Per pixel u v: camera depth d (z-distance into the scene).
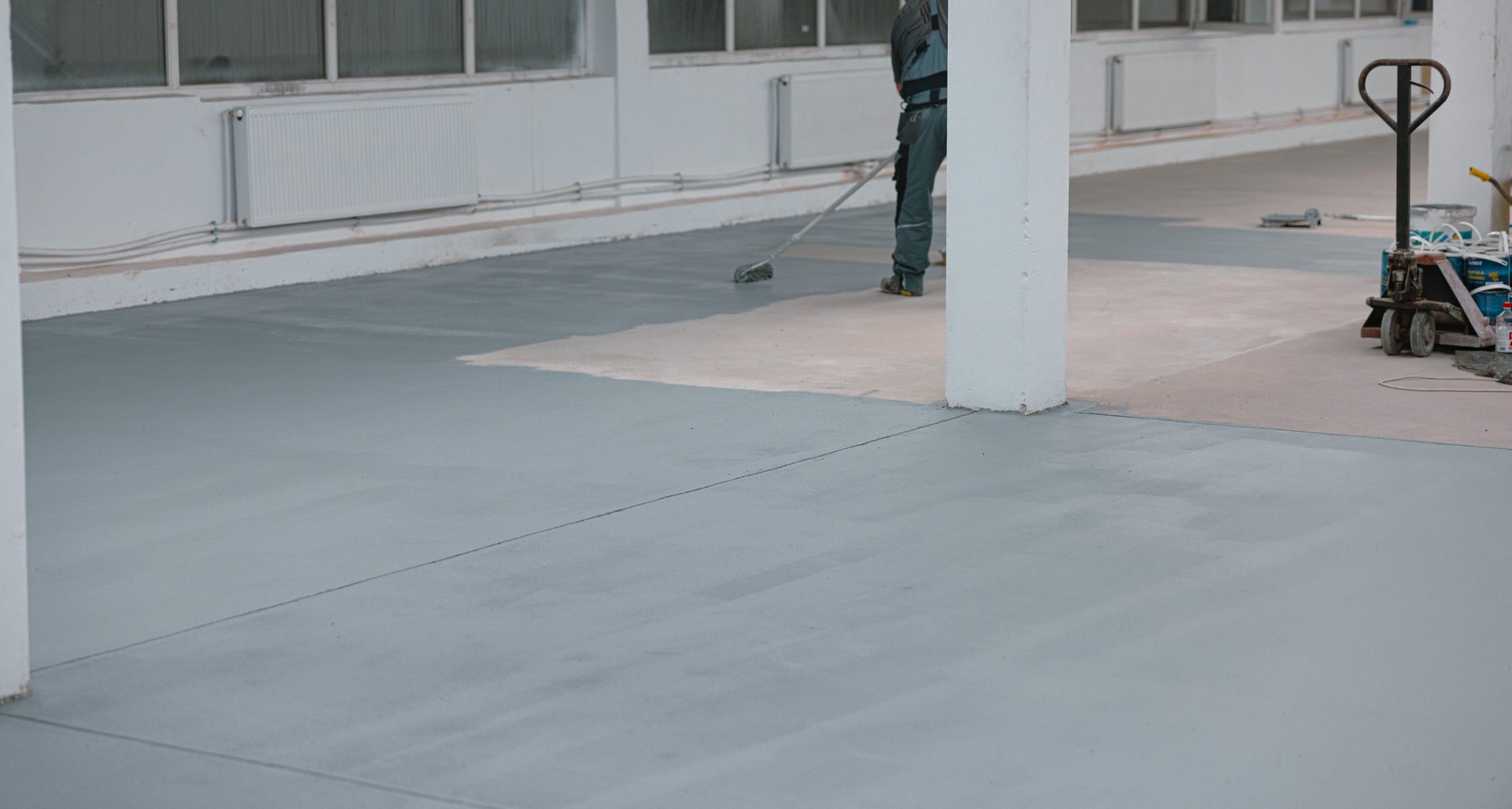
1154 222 12.31
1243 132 17.89
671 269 10.32
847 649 3.86
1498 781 3.14
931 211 9.03
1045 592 4.24
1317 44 19.34
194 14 9.72
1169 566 4.44
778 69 13.32
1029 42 6.06
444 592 4.31
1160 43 17.38
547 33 11.81
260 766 3.28
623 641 3.93
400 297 9.32
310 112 10.03
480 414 6.38
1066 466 5.50
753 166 13.23
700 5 12.81
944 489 5.24
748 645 3.89
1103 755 3.28
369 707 3.56
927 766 3.24
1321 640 3.89
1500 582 4.29
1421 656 3.78
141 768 3.28
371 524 4.94
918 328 8.13
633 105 12.18
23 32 8.95
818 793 3.12
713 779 3.19
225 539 4.81
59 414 6.49
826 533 4.79
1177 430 5.99
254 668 3.80
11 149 3.58
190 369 7.33
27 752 3.36
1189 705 3.52
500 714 3.51
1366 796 3.09
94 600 4.28
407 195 10.66
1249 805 3.06
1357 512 4.93
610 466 5.57
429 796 3.13
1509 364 6.87
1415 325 7.11
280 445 5.94
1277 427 6.00
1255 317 8.34
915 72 8.84
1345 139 19.25
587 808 3.07
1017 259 6.20
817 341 7.81
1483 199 9.01
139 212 9.38
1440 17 8.98
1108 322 8.24
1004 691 3.60
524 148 11.52
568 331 8.16
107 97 9.22
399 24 10.84
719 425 6.14
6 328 3.55
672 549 4.65
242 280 9.58
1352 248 10.83
